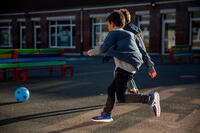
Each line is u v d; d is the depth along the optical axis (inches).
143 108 181.5
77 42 974.4
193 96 223.6
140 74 382.6
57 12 1014.4
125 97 141.8
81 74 387.9
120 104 193.3
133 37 138.7
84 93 239.3
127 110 176.4
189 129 138.6
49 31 1051.3
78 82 307.1
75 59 719.7
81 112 173.2
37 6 1058.7
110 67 496.1
